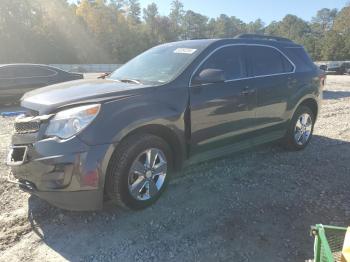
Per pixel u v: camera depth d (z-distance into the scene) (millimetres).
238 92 5109
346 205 4457
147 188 4207
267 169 5586
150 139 4094
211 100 4742
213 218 4094
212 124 4809
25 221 4027
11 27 61062
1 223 3980
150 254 3465
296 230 3879
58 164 3621
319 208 4367
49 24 66438
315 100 6594
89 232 3822
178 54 4988
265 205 4414
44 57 64312
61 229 3881
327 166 5789
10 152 4000
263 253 3479
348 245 2270
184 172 5375
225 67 5082
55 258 3412
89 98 3863
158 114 4137
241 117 5203
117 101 3928
